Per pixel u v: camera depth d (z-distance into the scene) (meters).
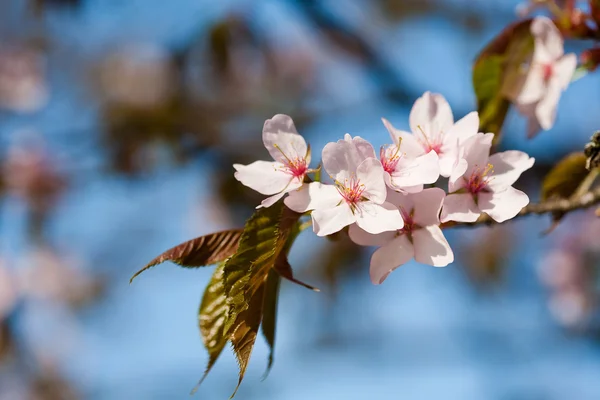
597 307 12.19
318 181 3.67
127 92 12.64
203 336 3.93
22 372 13.12
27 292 13.38
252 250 3.48
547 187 4.77
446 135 3.79
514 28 4.86
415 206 3.61
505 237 12.59
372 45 10.67
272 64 12.25
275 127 3.74
